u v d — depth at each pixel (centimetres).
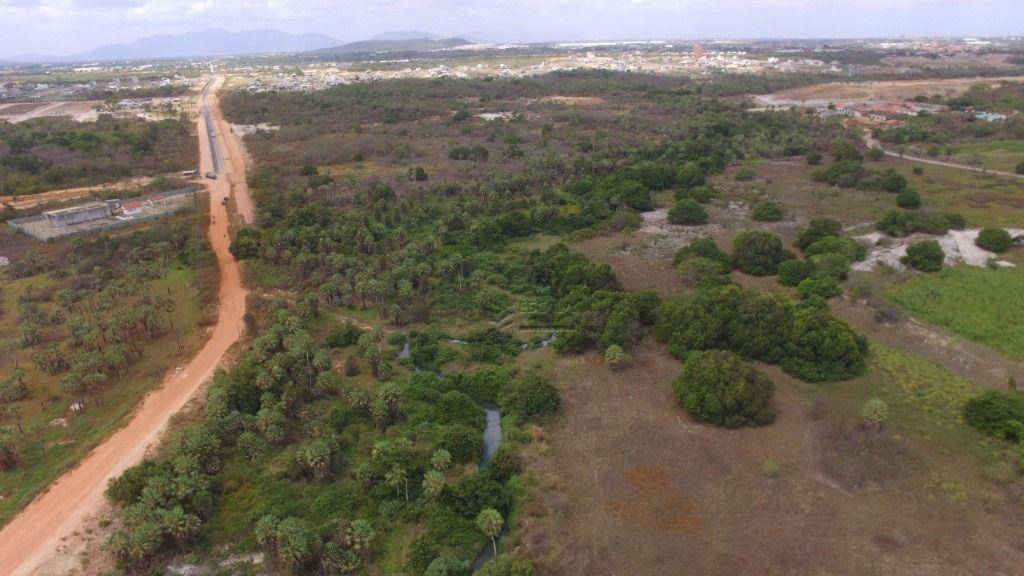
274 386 6962
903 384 7050
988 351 7606
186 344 8350
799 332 7550
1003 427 6059
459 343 8600
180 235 11925
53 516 5400
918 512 5312
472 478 5678
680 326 8069
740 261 10338
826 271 9550
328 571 4847
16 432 6562
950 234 11338
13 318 8988
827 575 4741
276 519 5122
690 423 6656
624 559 4972
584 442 6400
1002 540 4978
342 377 7675
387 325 9050
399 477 5597
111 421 6688
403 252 10662
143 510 5091
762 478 5797
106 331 8256
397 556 5066
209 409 6438
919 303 8769
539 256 10662
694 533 5209
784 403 6869
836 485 5672
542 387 7012
